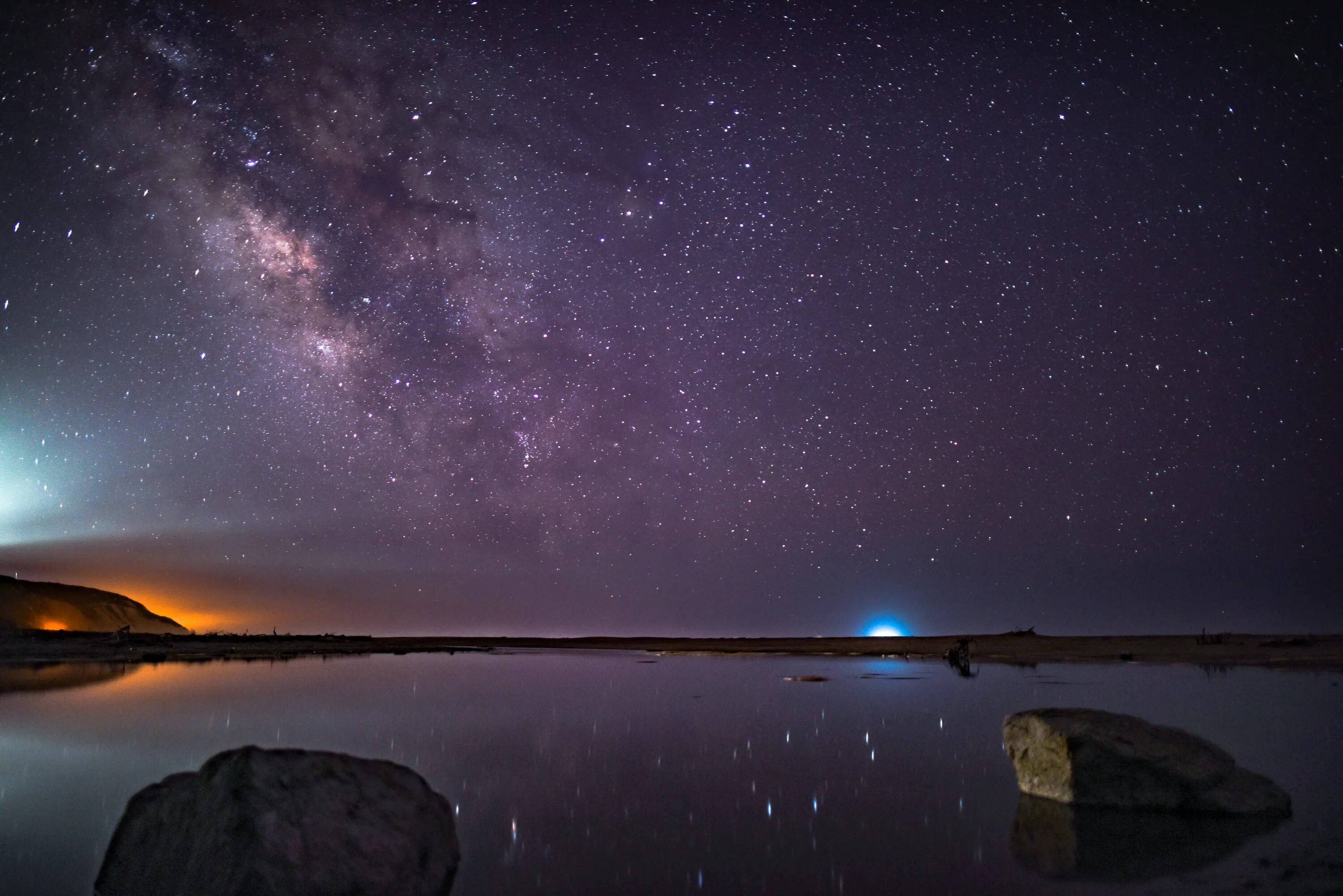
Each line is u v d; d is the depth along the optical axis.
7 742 11.76
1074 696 17.97
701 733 13.17
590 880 5.70
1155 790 7.84
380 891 5.03
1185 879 5.57
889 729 13.71
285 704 16.78
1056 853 6.29
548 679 24.73
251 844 4.84
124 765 9.95
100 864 6.11
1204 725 12.94
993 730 13.50
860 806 8.01
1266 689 19.09
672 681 24.16
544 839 6.78
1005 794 8.59
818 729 13.70
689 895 5.39
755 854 6.34
